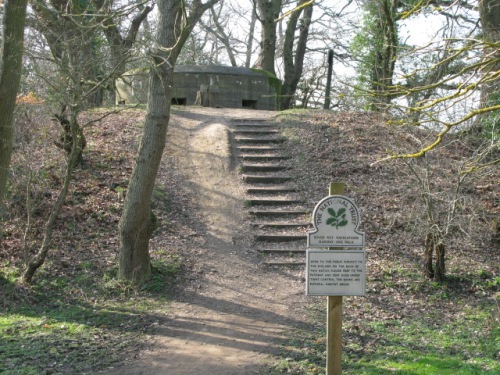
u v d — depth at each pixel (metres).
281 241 12.67
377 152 16.55
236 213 13.70
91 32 11.34
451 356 7.85
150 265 10.75
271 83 24.75
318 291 6.01
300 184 15.05
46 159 14.04
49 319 8.94
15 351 7.48
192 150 16.42
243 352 7.94
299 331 8.84
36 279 10.30
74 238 11.73
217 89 22.25
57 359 7.33
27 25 10.61
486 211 13.23
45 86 11.58
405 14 7.02
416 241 12.55
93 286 10.30
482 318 9.56
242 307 9.84
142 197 10.22
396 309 9.95
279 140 17.31
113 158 15.02
